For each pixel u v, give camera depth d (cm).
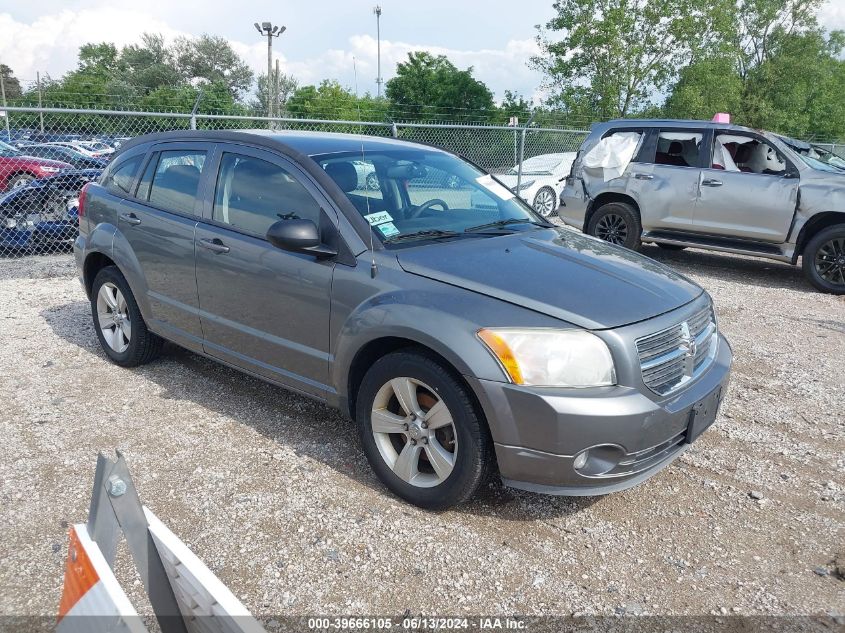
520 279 311
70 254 925
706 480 354
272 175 377
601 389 282
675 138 888
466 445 292
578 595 264
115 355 485
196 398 436
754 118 3566
